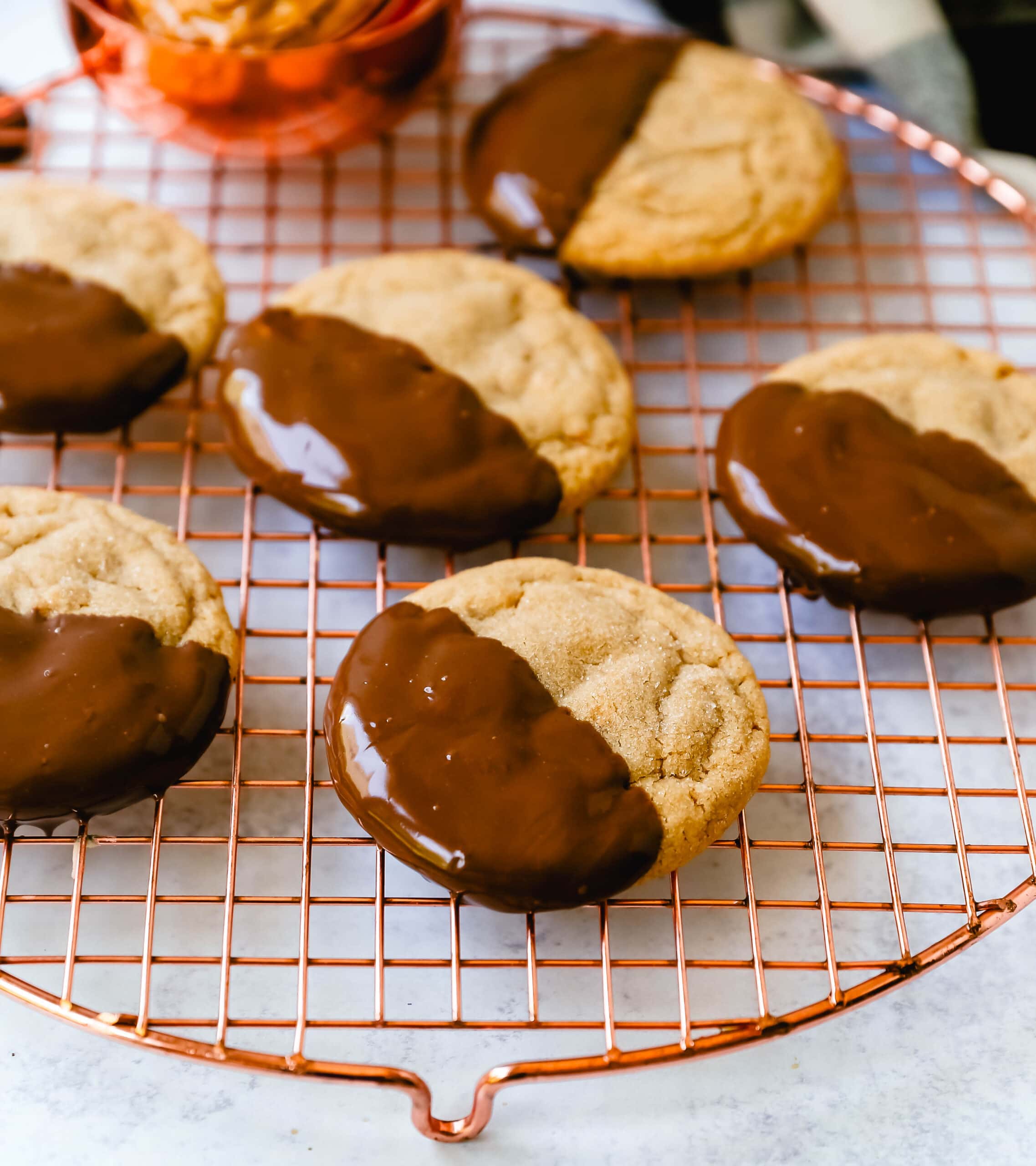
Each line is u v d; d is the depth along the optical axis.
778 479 0.41
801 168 0.45
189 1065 0.38
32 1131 0.37
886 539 0.40
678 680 0.39
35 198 0.43
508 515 0.40
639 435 0.45
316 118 0.43
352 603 0.43
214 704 0.38
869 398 0.42
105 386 0.41
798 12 0.49
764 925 0.40
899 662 0.42
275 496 0.41
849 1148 0.38
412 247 0.47
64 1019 0.36
